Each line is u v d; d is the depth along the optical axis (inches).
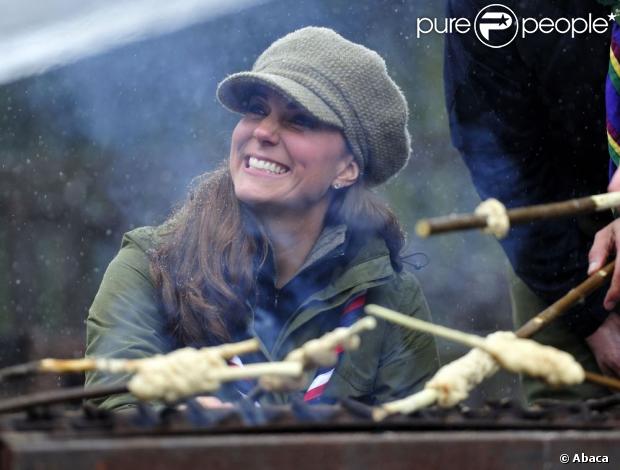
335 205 253.3
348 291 249.3
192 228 246.8
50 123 522.3
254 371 161.8
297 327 244.7
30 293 560.7
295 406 163.0
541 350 173.6
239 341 243.8
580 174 285.0
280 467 146.9
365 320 164.6
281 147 241.9
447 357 471.8
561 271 287.0
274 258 245.9
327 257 248.1
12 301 561.9
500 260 476.7
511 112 279.6
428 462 154.0
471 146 288.4
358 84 249.4
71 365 161.9
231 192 249.0
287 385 168.4
